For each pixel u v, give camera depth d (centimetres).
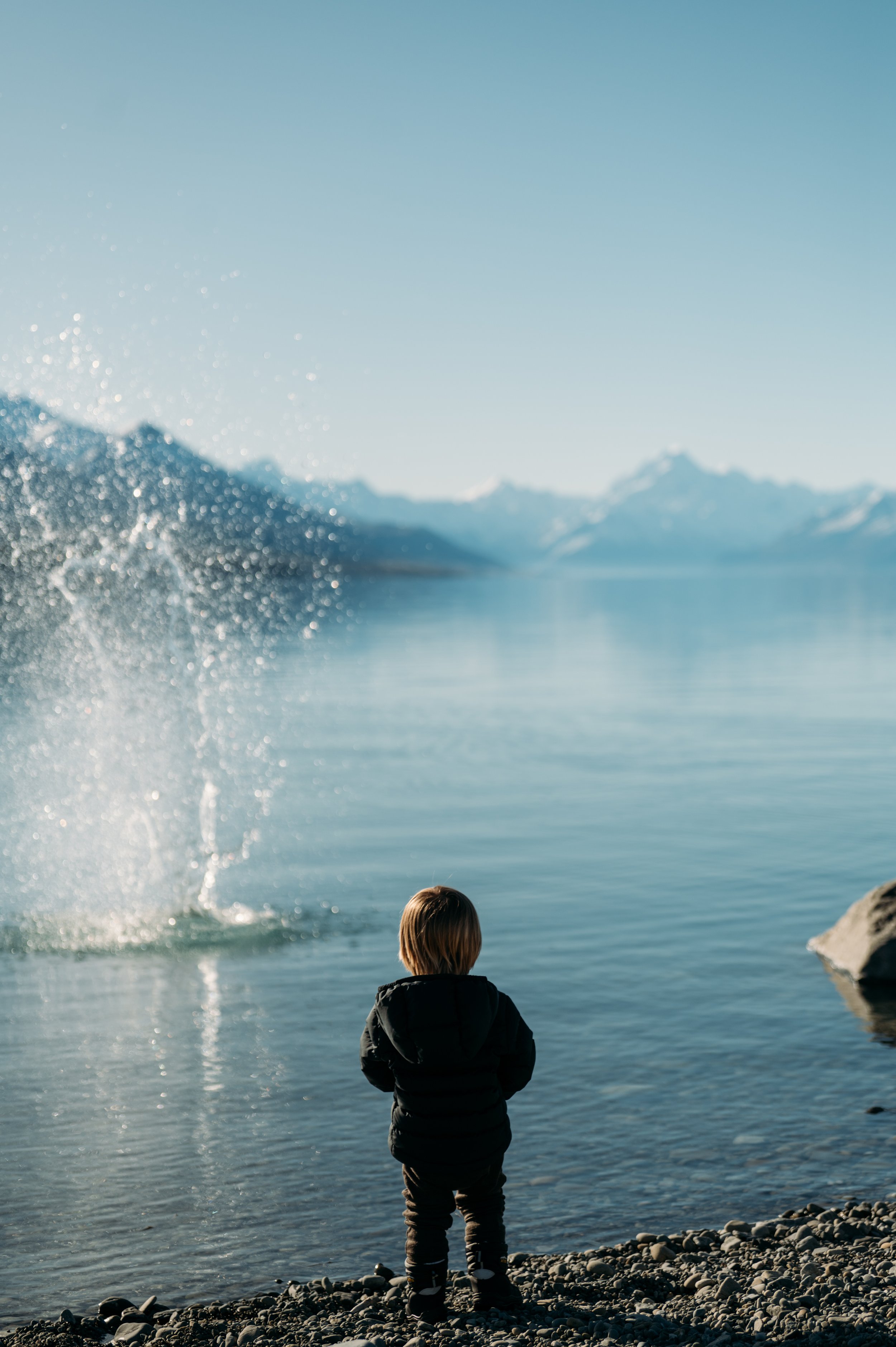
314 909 1349
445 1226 489
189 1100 807
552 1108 782
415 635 7269
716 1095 800
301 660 5106
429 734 2902
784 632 7506
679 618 9756
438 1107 469
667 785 2195
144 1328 508
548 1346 451
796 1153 712
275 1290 568
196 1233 624
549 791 2145
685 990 1032
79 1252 605
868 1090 807
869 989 1034
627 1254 589
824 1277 532
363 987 1064
